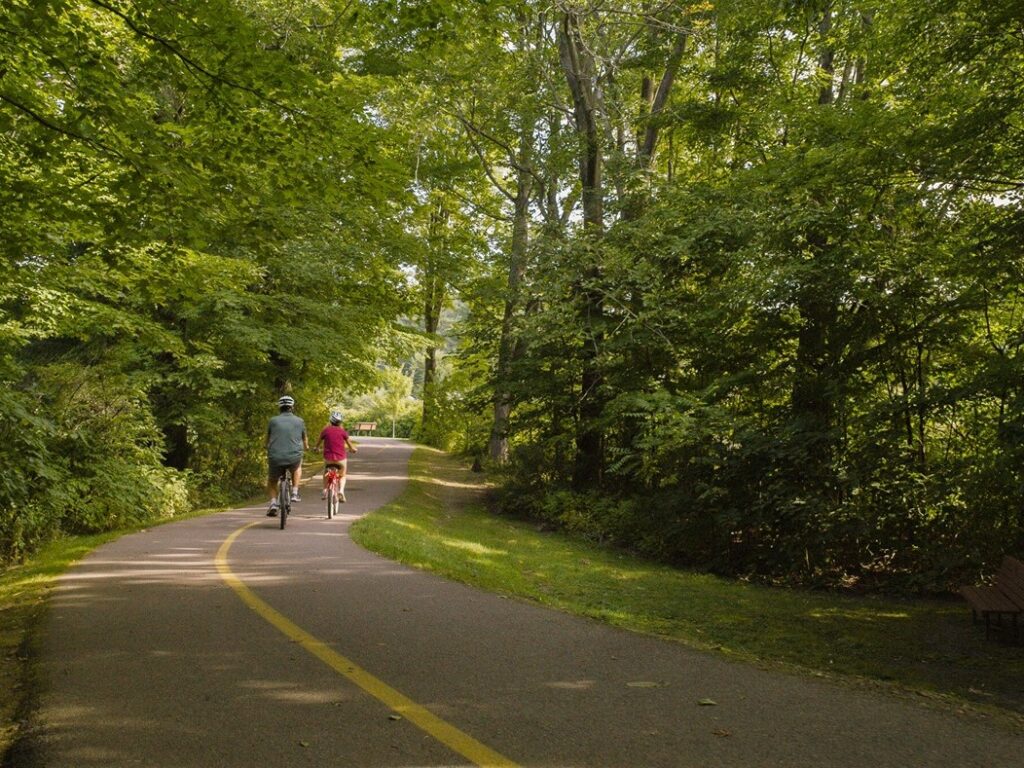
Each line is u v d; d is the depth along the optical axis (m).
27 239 9.21
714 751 3.60
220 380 18.77
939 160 11.51
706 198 18.19
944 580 12.55
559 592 11.27
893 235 13.77
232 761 3.41
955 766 3.45
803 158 14.09
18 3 6.81
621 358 19.59
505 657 5.32
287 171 8.19
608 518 18.81
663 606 10.80
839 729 3.93
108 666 4.88
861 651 8.23
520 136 25.70
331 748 3.57
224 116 7.62
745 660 5.48
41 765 3.34
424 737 3.73
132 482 14.35
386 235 23.12
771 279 14.02
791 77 20.30
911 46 12.26
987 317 12.82
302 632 5.85
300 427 13.14
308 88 7.38
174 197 7.92
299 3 17.55
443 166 27.52
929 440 13.88
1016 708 5.79
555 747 3.63
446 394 35.75
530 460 23.36
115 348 17.61
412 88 22.45
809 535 14.20
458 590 7.92
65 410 13.73
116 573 8.39
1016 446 10.01
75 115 7.54
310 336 21.09
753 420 16.03
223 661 5.03
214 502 19.36
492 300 28.11
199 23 6.84
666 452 17.22
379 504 18.80
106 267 10.75
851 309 14.07
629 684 4.71
